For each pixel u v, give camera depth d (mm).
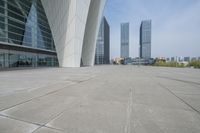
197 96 5250
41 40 31750
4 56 23703
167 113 3502
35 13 29984
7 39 22500
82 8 32031
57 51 33844
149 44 155375
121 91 6105
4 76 12008
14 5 24094
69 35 30672
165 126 2807
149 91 6145
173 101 4555
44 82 8664
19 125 2877
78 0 29828
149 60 123438
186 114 3439
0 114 3439
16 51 24875
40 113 3504
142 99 4797
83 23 33625
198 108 3877
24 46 25594
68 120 3096
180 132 2570
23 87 6945
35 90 6238
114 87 7090
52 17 32750
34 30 29453
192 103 4344
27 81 9047
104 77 11852
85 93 5688
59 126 2826
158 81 9422
